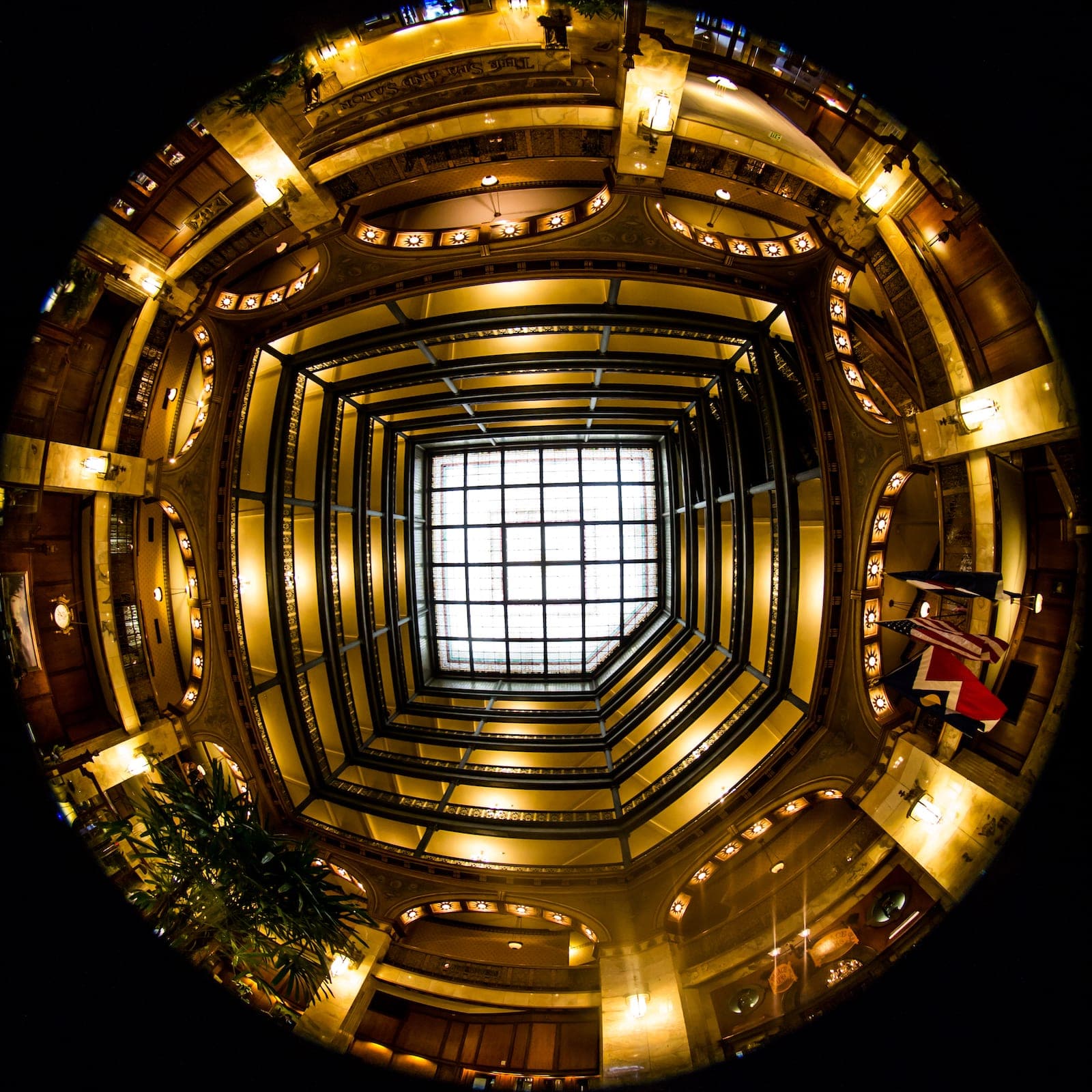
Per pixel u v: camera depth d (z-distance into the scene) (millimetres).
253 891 7207
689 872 9359
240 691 9672
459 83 7164
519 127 7434
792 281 8359
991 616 6719
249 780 9758
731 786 9789
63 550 7777
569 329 9289
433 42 6984
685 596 13516
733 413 10406
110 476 7711
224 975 7664
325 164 7617
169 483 8469
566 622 14930
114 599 8227
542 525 14891
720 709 10758
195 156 7129
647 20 6348
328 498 11305
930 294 6695
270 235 8234
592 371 11203
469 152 7719
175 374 9000
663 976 8984
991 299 6254
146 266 7691
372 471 13195
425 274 8336
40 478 6945
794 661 9320
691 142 7277
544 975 9633
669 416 13094
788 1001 8031
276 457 10172
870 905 7895
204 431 8922
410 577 14555
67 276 6902
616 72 6922
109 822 7250
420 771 11773
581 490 14875
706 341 10141
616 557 14852
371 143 7492
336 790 11016
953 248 6504
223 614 9414
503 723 13562
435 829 10617
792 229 8461
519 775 11617
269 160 7320
